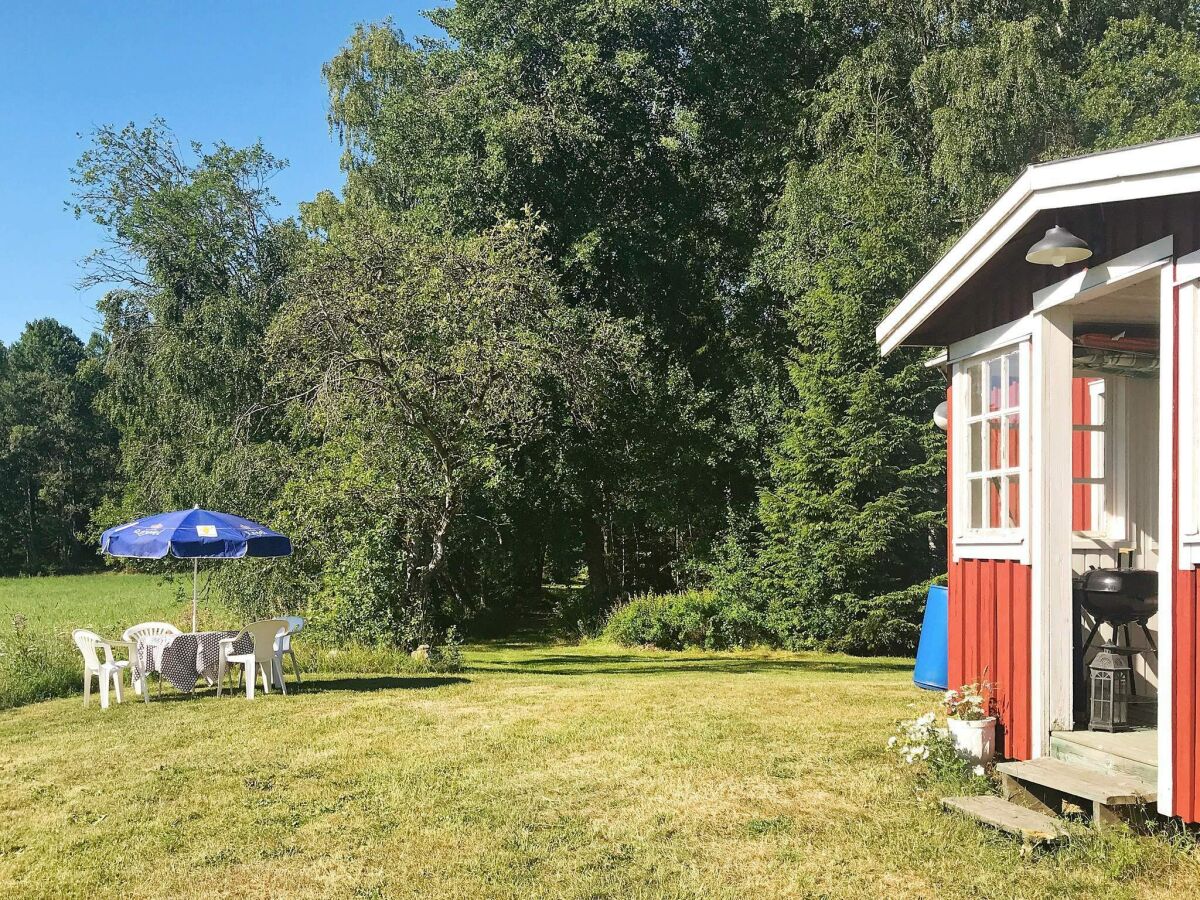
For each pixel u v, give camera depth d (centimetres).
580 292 2483
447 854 560
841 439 2092
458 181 2233
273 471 1794
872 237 2083
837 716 917
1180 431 489
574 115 2330
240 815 642
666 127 2656
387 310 1523
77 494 6041
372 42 2694
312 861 556
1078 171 514
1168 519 495
